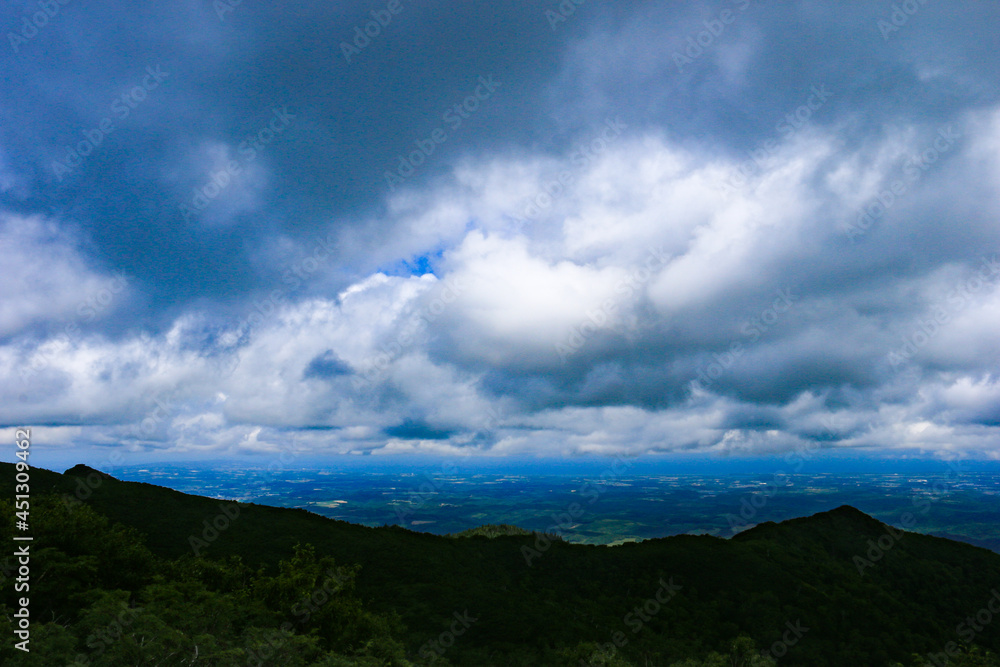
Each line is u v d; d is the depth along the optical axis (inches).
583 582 1980.8
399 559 1963.6
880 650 1638.8
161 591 1047.6
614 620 1684.3
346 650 1101.7
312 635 1078.4
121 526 1434.5
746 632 1686.8
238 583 1365.7
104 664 716.0
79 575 1084.5
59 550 1151.0
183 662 792.3
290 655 919.7
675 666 1355.8
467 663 1296.8
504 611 1633.9
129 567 1270.9
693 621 1737.2
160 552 1750.7
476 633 1498.5
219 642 909.2
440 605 1647.4
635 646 1499.8
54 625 777.6
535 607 1696.6
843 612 1851.6
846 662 1574.8
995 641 1886.1
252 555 1823.3
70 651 737.6
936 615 2020.2
